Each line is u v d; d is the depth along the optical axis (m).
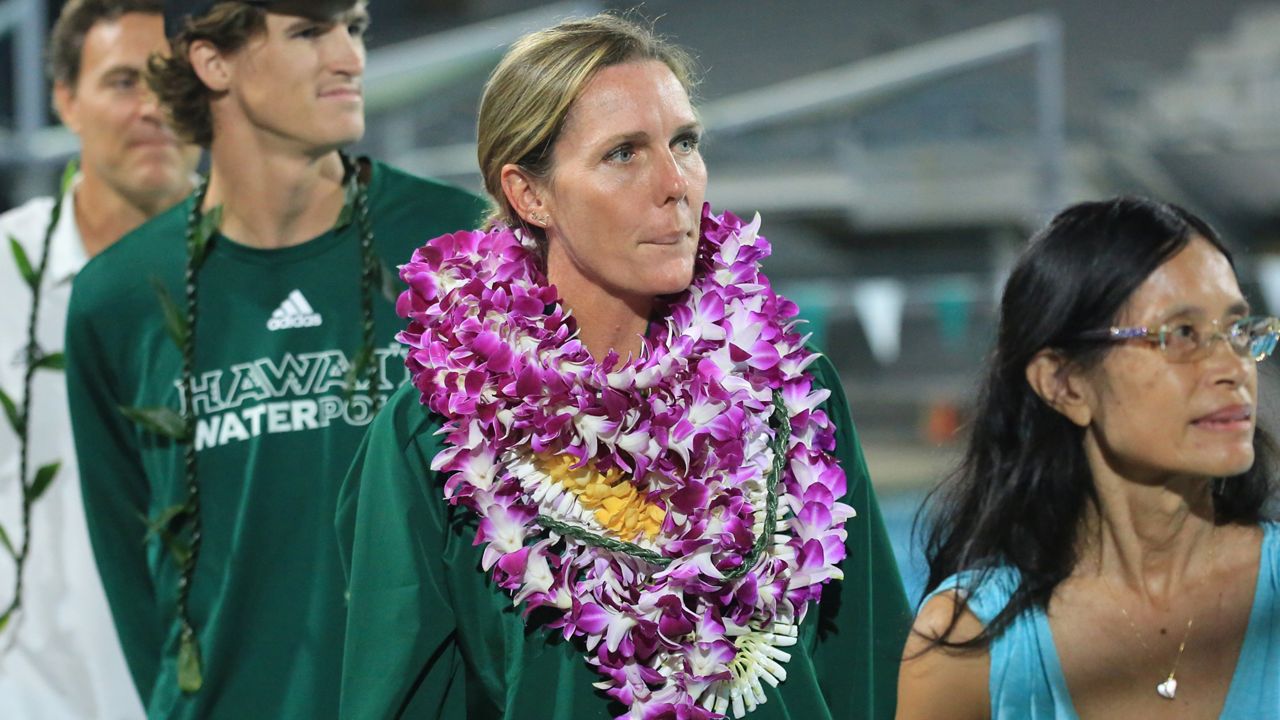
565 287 2.29
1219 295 2.31
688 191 2.15
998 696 2.50
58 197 3.81
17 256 3.73
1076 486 2.52
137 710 3.68
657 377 2.19
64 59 3.76
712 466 2.21
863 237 19.50
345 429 3.07
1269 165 18.86
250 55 2.97
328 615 2.99
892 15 22.36
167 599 3.12
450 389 2.23
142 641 3.25
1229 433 2.31
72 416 3.21
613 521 2.22
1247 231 18.95
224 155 3.10
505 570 2.20
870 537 2.47
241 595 3.01
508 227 2.33
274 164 3.07
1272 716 2.42
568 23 2.21
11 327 3.72
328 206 3.16
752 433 2.28
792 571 2.29
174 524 3.09
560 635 2.26
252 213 3.12
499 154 2.22
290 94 2.97
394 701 2.22
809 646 2.37
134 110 3.69
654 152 2.14
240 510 3.04
